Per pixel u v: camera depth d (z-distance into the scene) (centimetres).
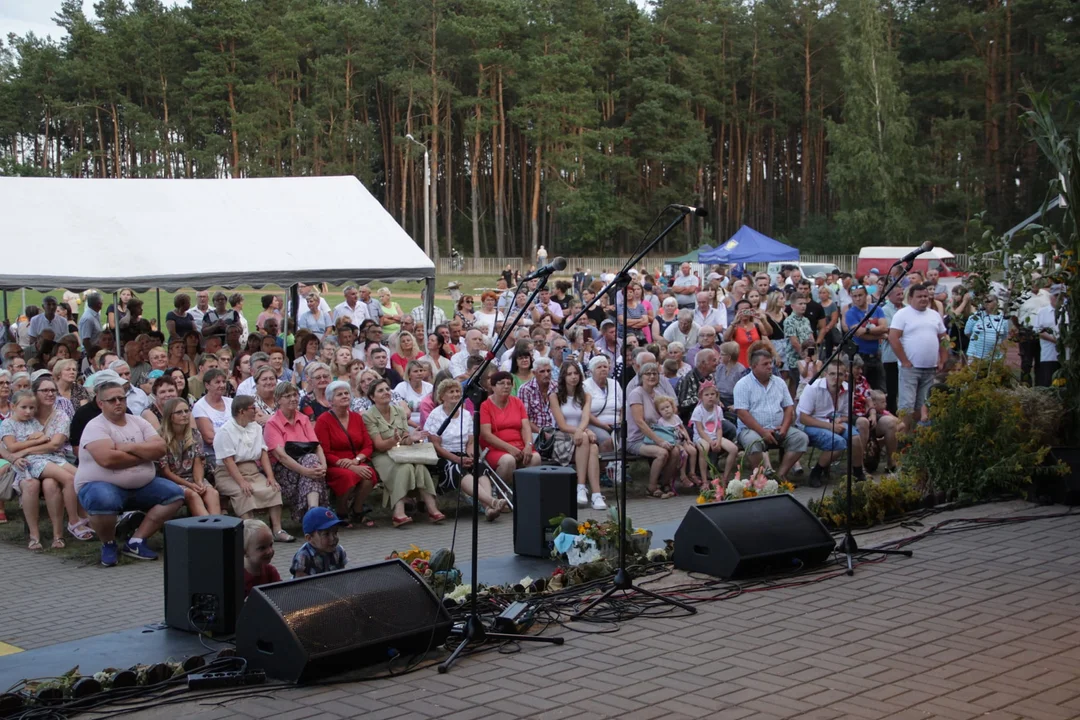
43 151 8006
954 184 5675
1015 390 950
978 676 480
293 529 913
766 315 1396
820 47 7125
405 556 630
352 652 495
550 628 574
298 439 905
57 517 847
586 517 936
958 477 912
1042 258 1034
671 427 1058
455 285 1716
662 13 7219
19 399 868
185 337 1280
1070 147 962
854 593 631
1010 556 717
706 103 6925
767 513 695
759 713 438
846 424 1073
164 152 7019
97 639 559
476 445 546
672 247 7350
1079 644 527
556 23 6725
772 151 7462
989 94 5616
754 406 1070
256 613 498
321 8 7112
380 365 1186
